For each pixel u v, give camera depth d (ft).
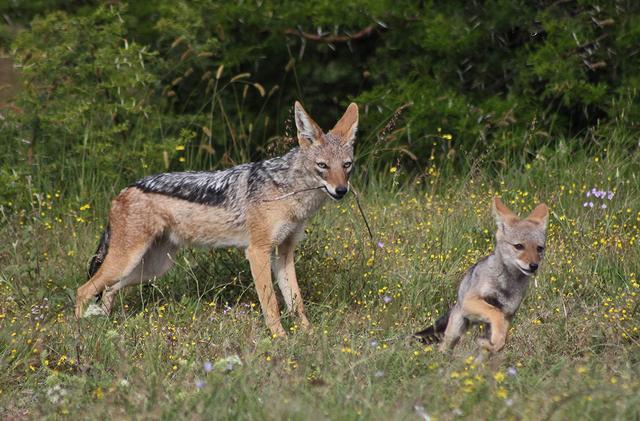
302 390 24.93
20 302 37.14
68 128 48.85
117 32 52.70
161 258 38.81
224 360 26.73
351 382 26.32
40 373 29.96
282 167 35.83
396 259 39.81
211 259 40.42
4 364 28.99
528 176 49.42
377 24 58.44
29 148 50.01
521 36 57.88
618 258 38.99
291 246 36.99
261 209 35.65
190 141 58.03
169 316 35.01
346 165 35.60
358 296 37.58
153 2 60.70
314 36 58.39
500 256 29.17
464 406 23.22
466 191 48.39
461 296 30.22
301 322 34.96
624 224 42.24
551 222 43.80
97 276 37.63
